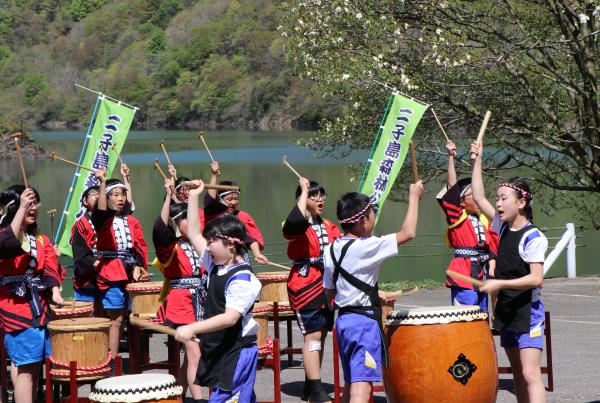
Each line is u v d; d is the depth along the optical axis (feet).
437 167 59.41
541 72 57.21
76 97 439.22
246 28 398.83
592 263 78.43
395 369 21.52
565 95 59.16
